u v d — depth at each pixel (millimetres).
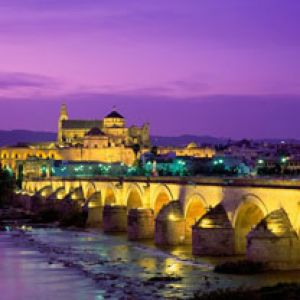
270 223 97125
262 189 104250
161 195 151000
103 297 84812
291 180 101500
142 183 160500
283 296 76438
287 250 96125
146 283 93000
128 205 173750
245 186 109438
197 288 87688
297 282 85688
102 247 138500
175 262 111125
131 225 151000
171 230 134625
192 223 134500
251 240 97938
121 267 108875
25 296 87688
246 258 100562
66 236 165625
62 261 118000
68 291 89812
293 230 96438
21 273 105625
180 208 136000
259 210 112250
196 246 115750
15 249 138000
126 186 174500
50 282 97062
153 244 139125
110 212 174125
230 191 114500
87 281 96938
